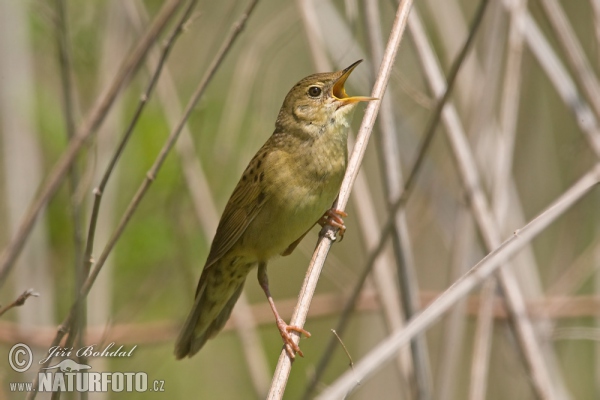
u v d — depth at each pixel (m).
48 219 10.77
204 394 12.38
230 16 10.91
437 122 8.48
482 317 9.49
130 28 11.10
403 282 9.20
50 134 10.91
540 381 9.12
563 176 12.37
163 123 11.34
